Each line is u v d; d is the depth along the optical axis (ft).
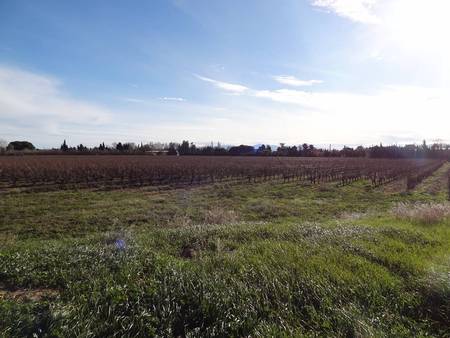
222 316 11.43
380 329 10.99
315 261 16.10
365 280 14.12
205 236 22.71
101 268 15.33
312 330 10.98
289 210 49.83
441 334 11.12
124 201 54.24
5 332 10.01
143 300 12.23
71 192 63.36
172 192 66.64
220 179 89.45
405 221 29.58
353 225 25.88
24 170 83.71
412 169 117.19
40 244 20.79
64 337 9.98
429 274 14.51
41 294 13.14
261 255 17.29
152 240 21.79
